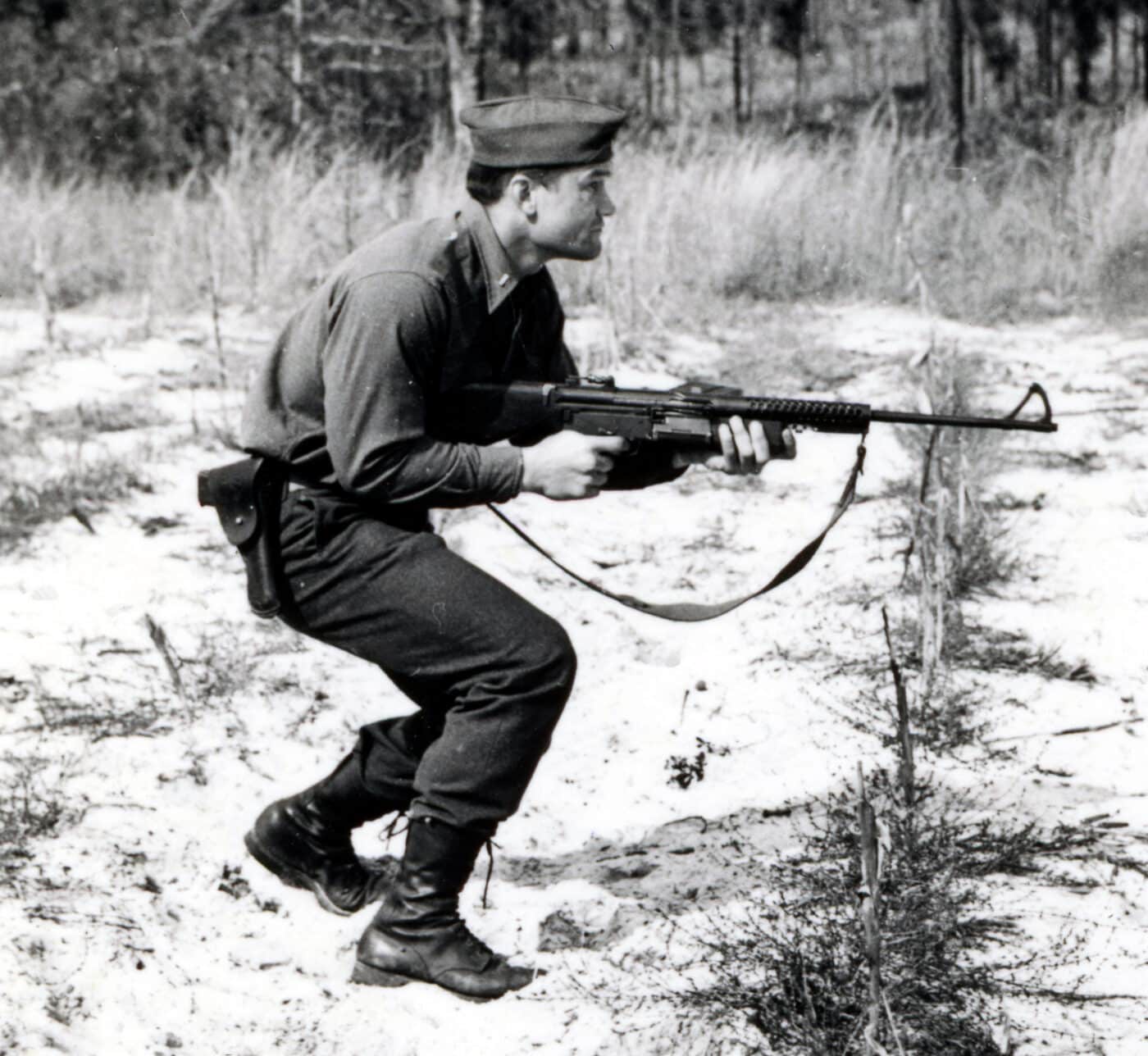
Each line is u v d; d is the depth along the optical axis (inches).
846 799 156.7
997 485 258.7
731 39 1146.0
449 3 730.8
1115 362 339.3
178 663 195.6
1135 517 242.4
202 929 142.8
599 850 156.4
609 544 239.3
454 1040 127.2
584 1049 125.0
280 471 131.3
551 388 129.0
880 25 1130.7
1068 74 1197.1
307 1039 127.4
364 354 122.6
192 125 700.7
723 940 132.8
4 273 421.1
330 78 790.5
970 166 533.0
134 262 429.1
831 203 432.1
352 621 131.1
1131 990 130.6
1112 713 180.5
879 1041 121.3
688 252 410.0
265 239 418.3
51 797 162.9
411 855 133.1
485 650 128.3
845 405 126.3
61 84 689.0
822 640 201.0
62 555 235.3
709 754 174.6
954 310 392.8
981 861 147.7
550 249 129.0
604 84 975.6
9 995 129.5
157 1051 125.3
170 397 322.7
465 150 505.0
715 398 127.1
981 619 207.0
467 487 125.5
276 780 169.2
